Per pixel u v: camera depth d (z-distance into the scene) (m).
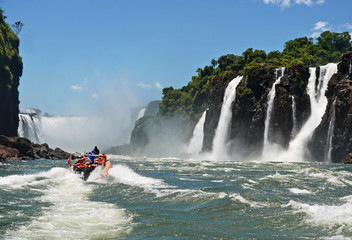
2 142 65.50
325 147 72.81
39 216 11.23
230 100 107.94
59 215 11.41
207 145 116.56
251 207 12.77
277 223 10.58
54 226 10.18
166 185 19.56
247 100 97.31
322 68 85.75
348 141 65.56
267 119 90.00
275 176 22.95
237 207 12.71
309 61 129.38
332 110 72.00
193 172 30.31
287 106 85.12
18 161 56.91
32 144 76.69
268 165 45.72
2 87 103.94
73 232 9.70
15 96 117.44
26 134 127.75
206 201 13.80
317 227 9.91
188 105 167.12
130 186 18.25
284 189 17.61
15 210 12.08
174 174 27.59
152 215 11.74
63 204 13.44
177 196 14.98
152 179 22.72
